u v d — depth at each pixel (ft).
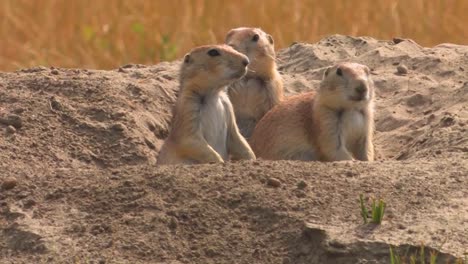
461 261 30.78
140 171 36.50
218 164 36.81
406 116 47.42
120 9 77.66
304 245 32.50
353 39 56.34
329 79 42.88
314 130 43.65
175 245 32.94
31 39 73.31
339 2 76.02
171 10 77.15
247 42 48.08
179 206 34.30
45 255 32.86
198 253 32.63
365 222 32.81
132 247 32.86
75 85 47.39
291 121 44.47
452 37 71.51
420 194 34.27
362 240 31.94
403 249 31.65
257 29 49.08
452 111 45.01
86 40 71.31
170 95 49.19
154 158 44.04
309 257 32.19
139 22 74.69
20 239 33.76
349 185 34.99
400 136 45.37
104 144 43.78
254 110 48.70
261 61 48.14
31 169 39.88
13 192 36.22
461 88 47.85
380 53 53.72
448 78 50.57
